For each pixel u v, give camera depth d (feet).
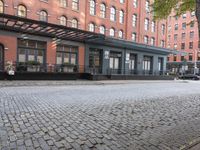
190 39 219.82
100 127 21.08
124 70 119.65
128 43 110.73
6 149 15.05
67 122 22.35
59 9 94.27
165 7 31.01
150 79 117.80
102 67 109.09
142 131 20.27
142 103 35.32
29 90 49.06
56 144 16.31
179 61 225.97
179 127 21.81
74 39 96.02
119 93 48.73
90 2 107.55
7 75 71.67
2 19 72.49
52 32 83.71
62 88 56.85
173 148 16.17
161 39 151.64
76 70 95.91
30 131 19.03
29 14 84.74
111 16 118.21
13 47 79.05
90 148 15.87
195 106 34.47
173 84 92.94
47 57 88.07
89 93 47.09
